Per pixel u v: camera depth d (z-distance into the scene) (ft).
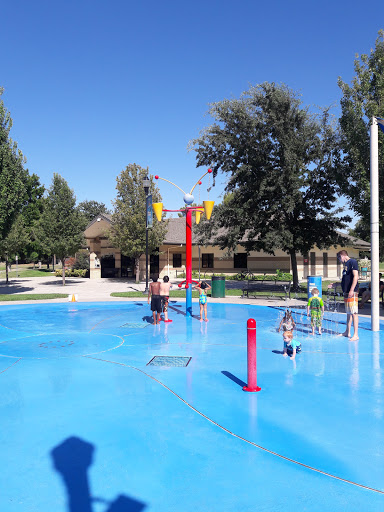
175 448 13.94
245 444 14.23
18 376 22.97
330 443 14.32
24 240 98.84
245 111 66.69
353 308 32.12
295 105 65.77
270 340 32.78
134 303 59.31
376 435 14.99
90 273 118.93
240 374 23.09
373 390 20.11
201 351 28.96
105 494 11.24
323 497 11.02
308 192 69.31
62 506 10.69
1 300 62.44
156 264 115.96
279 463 12.89
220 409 17.57
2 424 16.10
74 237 91.30
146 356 27.58
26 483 11.84
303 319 43.62
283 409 17.57
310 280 44.83
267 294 67.10
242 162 68.80
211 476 12.12
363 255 148.25
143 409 17.62
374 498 10.98
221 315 46.88
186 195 43.21
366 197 49.47
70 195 92.02
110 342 32.40
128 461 13.06
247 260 105.09
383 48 49.96
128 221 92.07
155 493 11.26
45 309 54.03
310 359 26.40
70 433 15.20
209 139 70.23
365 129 49.73
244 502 10.81
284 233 63.62
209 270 112.47
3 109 72.95
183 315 46.96
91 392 19.99
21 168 75.31
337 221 67.97
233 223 71.31
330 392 19.81
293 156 62.90
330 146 67.00
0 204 69.21
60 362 26.13
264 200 69.10
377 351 28.58
